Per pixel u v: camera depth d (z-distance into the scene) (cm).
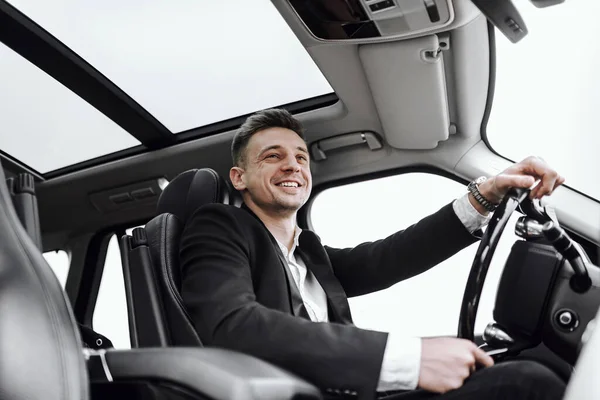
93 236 345
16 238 114
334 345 140
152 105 288
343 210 309
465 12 218
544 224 139
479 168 279
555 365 157
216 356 104
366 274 213
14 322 105
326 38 238
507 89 261
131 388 126
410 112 267
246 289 164
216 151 300
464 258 272
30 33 246
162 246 181
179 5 240
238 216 186
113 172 316
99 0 237
